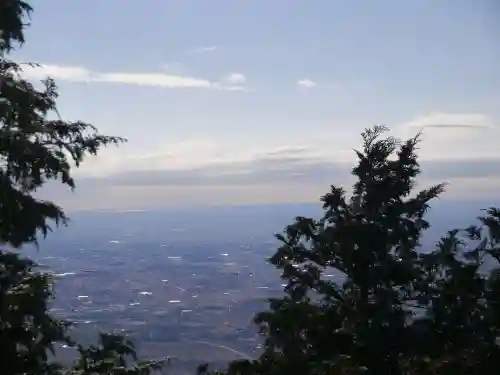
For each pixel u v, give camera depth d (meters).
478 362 10.44
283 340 10.86
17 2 8.16
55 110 8.48
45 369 8.34
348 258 11.03
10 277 8.38
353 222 11.05
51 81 8.70
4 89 7.79
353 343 10.73
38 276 8.30
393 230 11.16
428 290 11.30
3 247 8.46
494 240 10.98
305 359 10.53
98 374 8.47
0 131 7.75
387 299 10.93
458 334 10.61
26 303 7.95
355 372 10.12
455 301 10.79
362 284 11.18
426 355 10.77
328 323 10.79
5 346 8.02
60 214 8.45
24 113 7.86
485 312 10.68
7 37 8.20
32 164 8.02
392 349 10.60
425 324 10.68
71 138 8.45
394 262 11.12
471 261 10.93
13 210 7.80
